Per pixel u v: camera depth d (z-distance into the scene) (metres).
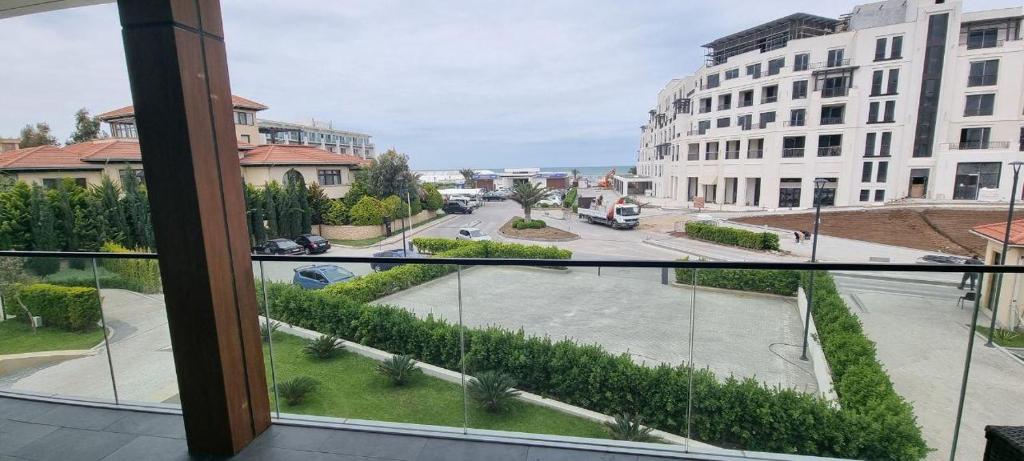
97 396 2.65
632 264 2.02
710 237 24.75
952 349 3.23
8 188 18.22
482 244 19.34
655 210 38.38
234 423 2.02
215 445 2.03
